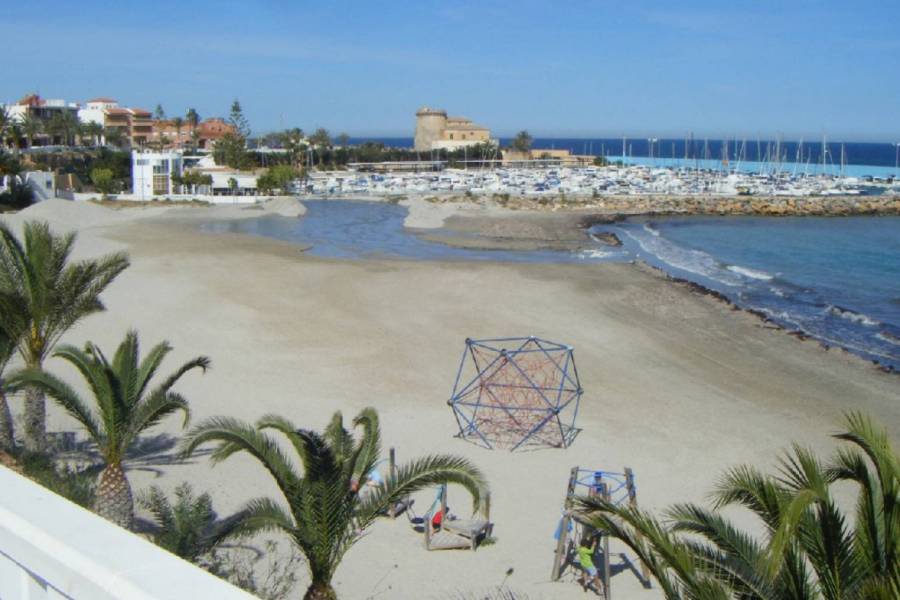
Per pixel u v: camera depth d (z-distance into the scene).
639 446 20.73
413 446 20.42
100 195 86.19
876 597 5.91
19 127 100.19
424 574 14.22
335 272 46.34
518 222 79.00
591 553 13.75
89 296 17.89
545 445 20.67
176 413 22.22
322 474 9.79
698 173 134.75
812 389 26.20
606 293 41.56
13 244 16.86
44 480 13.92
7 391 14.25
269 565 13.95
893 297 43.38
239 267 47.22
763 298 42.62
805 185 116.44
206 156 130.25
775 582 6.84
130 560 2.49
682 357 29.72
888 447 7.61
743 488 7.99
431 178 119.50
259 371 26.59
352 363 27.70
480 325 33.72
